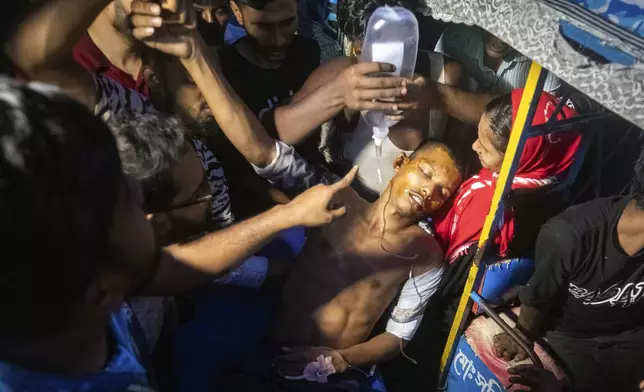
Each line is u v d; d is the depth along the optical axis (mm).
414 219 1988
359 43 1839
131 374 862
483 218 1937
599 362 1912
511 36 1209
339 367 1959
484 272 1862
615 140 2188
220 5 2098
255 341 2029
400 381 2389
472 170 2184
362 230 2021
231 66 2137
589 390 1937
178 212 1374
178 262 1118
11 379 719
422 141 2062
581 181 2318
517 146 1437
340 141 2121
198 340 1984
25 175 598
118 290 804
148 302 1443
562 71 1085
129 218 810
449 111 1831
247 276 2062
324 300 2010
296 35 2312
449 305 2277
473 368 1977
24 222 602
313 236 2074
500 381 1907
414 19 1634
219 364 1969
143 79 1710
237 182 2172
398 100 1681
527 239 2021
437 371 2395
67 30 1152
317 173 2049
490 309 1798
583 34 1047
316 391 1960
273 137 1775
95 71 1583
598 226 1578
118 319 964
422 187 1893
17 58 1167
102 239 695
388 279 2000
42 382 742
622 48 993
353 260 2006
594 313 1816
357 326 2029
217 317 2037
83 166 645
